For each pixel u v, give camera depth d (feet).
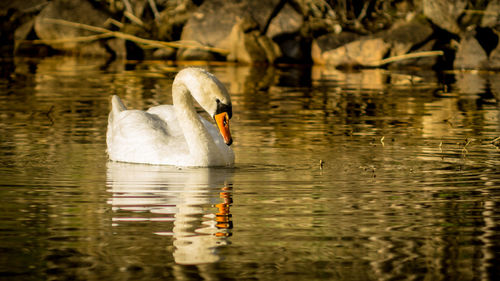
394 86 83.25
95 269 24.85
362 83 86.22
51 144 47.60
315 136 51.31
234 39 110.01
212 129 44.62
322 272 24.70
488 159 43.68
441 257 26.09
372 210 32.07
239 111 62.85
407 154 45.06
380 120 58.54
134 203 33.17
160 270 24.77
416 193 35.17
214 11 113.29
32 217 30.71
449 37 107.65
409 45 105.81
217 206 32.71
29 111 61.26
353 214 31.42
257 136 51.26
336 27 113.39
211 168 41.45
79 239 27.86
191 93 41.45
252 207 32.53
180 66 103.09
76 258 25.85
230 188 36.27
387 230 29.22
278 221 30.37
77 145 47.60
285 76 93.20
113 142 44.47
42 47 117.50
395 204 33.12
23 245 27.17
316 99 71.31
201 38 111.86
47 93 73.15
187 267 25.07
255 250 26.71
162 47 113.60
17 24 122.52
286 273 24.63
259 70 100.07
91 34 116.98
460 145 48.19
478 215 31.30
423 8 109.70
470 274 24.59
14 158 42.93
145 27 117.91
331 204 33.09
